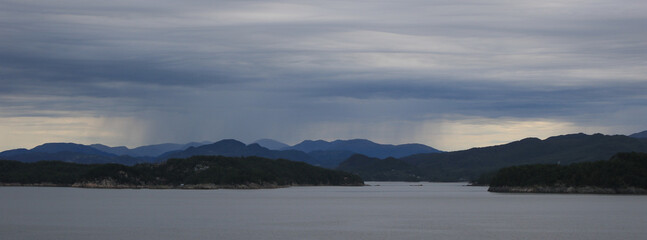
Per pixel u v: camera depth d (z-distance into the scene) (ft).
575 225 422.41
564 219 469.16
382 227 412.57
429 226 418.51
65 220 459.32
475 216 505.25
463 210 584.81
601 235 367.04
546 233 376.68
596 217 485.15
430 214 530.68
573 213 529.04
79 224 429.38
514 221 454.40
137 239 349.82
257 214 526.57
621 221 449.48
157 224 430.20
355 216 507.30
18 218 476.95
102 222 444.14
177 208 606.96
